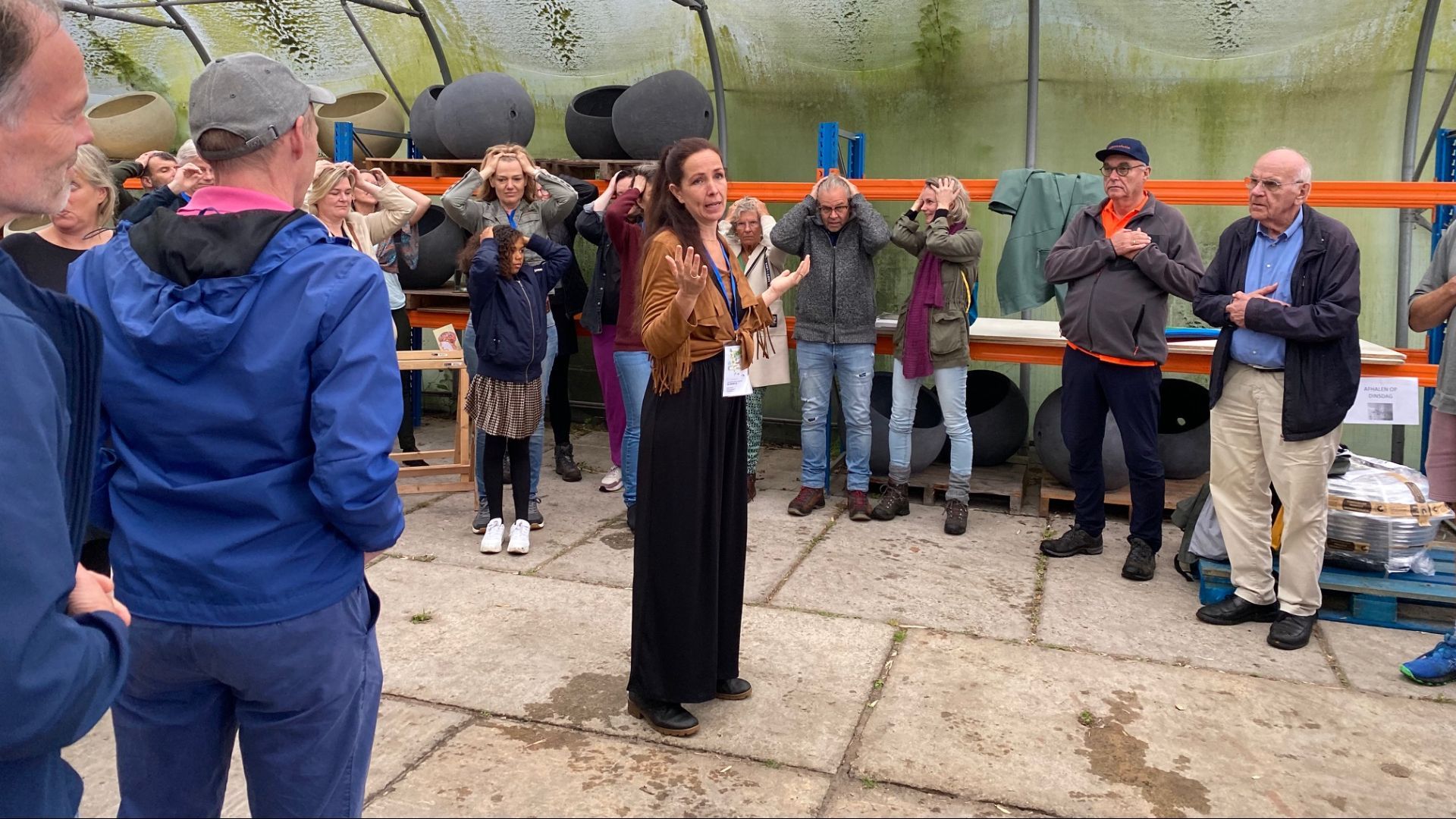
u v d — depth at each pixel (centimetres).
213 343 147
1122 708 323
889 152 657
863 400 527
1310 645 376
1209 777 282
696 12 641
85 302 156
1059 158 629
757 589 426
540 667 350
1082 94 616
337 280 156
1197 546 421
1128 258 430
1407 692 337
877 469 570
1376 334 596
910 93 645
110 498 159
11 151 111
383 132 669
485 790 273
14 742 104
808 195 523
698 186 284
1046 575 449
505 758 290
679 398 291
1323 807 269
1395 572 401
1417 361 560
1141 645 373
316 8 689
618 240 481
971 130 639
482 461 488
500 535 472
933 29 621
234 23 701
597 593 420
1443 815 265
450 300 683
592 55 686
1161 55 596
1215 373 389
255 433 154
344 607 166
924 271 511
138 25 696
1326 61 574
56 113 113
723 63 667
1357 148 582
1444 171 540
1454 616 403
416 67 721
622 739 302
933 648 368
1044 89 621
